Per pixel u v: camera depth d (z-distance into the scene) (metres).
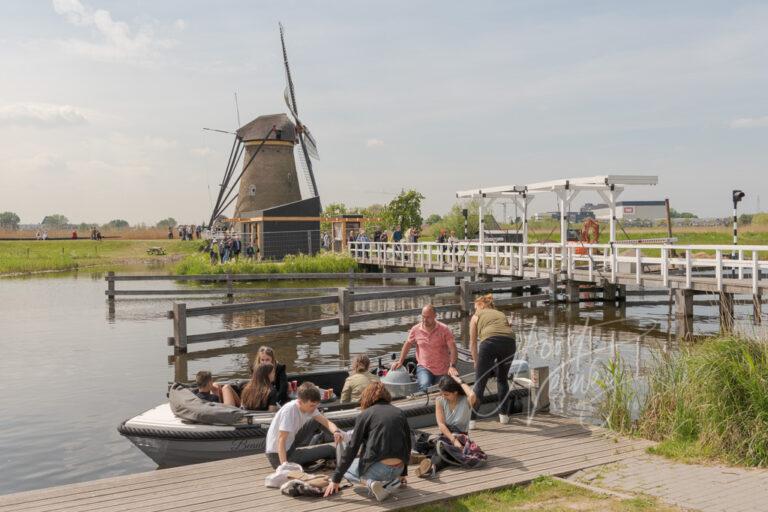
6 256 53.75
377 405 6.32
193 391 9.05
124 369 14.80
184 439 8.04
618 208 30.20
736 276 24.30
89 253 60.06
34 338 18.91
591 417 9.64
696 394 7.95
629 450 7.56
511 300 23.86
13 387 12.98
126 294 29.27
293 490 6.17
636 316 21.84
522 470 6.89
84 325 21.41
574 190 25.88
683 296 19.67
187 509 5.88
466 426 7.24
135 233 84.06
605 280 22.72
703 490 6.25
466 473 6.80
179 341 16.73
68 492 6.28
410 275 29.25
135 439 8.27
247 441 8.05
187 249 64.25
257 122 55.31
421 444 7.19
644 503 5.93
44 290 32.34
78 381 13.52
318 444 7.45
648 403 8.60
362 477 6.23
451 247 36.06
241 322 22.19
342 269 40.16
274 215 44.34
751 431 7.22
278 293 30.28
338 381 10.09
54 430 10.12
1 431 10.09
